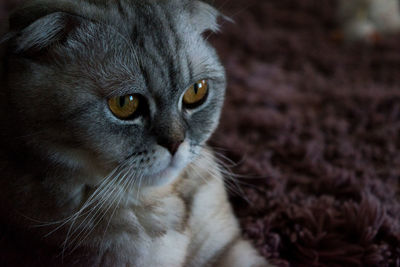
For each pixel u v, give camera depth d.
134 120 0.35
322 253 0.41
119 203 0.37
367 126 0.56
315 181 0.48
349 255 0.40
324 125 0.56
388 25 0.81
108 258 0.36
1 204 0.36
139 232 0.37
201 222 0.40
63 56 0.35
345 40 0.79
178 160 0.37
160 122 0.36
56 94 0.34
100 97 0.35
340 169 0.49
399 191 0.47
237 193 0.46
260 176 0.48
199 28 0.39
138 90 0.35
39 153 0.35
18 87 0.35
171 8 0.38
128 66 0.35
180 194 0.39
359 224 0.42
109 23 0.36
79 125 0.34
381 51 0.75
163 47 0.36
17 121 0.35
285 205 0.45
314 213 0.43
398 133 0.54
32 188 0.36
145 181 0.37
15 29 0.34
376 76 0.68
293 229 0.42
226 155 0.50
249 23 0.84
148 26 0.36
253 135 0.54
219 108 0.40
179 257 0.38
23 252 0.37
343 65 0.71
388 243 0.41
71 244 0.36
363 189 0.46
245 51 0.76
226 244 0.41
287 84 0.66
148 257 0.37
